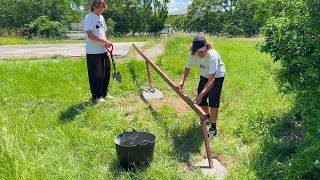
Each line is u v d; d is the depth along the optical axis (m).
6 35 23.28
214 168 4.12
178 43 11.02
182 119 5.45
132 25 36.38
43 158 3.99
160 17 38.59
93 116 5.48
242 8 38.06
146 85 7.45
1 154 3.62
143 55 7.17
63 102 6.17
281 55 4.90
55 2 31.86
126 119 5.61
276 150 4.33
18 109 5.82
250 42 14.52
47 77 7.29
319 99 4.29
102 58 6.13
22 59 9.17
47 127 5.07
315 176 3.58
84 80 7.38
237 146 4.54
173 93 6.98
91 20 5.85
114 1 35.78
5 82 6.84
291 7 4.87
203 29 40.31
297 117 5.07
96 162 4.14
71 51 11.00
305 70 4.65
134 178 3.83
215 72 4.67
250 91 6.81
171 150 4.47
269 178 3.80
